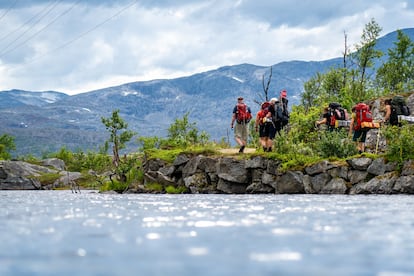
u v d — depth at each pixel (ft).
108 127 164.14
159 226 27.63
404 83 199.82
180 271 15.25
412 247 19.72
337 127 89.92
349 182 76.59
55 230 26.14
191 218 32.45
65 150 328.49
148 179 101.65
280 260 17.07
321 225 27.48
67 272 15.29
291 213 35.86
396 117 83.20
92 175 243.19
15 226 28.22
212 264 16.43
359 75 171.63
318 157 82.53
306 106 174.60
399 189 71.61
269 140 87.92
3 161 242.58
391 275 14.62
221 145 110.73
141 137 206.28
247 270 15.37
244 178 87.35
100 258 17.72
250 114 91.76
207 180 92.58
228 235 23.45
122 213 37.47
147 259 17.47
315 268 15.65
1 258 17.90
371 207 42.04
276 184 82.64
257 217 32.76
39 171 252.42
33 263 16.88
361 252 18.61
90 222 30.37
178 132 171.32
